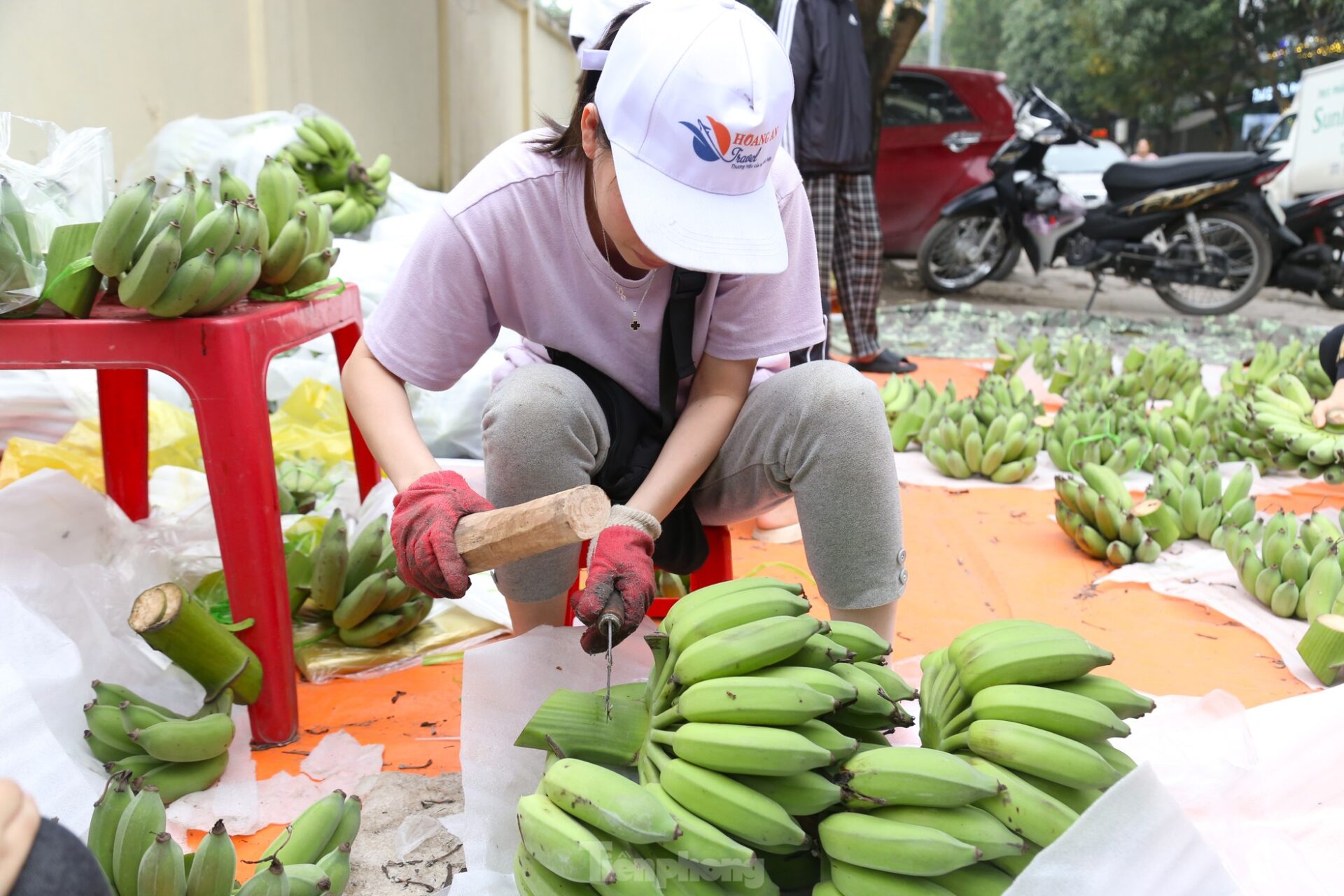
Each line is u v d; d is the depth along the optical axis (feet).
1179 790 4.90
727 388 6.01
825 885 4.21
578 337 5.92
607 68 4.87
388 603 7.58
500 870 4.71
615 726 4.64
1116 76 62.85
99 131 6.95
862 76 17.15
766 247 4.78
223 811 5.64
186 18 14.74
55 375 9.95
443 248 5.68
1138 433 13.12
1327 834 4.92
